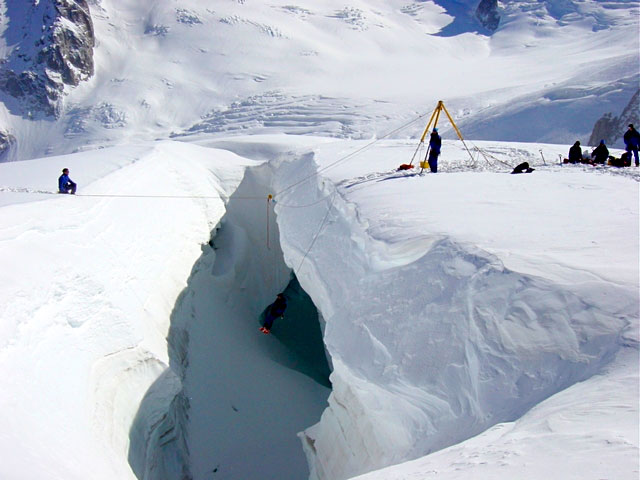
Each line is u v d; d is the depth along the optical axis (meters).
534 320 5.31
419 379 6.00
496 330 5.55
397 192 11.71
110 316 8.83
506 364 5.18
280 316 17.47
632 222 7.58
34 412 5.75
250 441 12.80
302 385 15.84
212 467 11.58
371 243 9.23
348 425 8.67
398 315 7.14
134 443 8.41
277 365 16.36
